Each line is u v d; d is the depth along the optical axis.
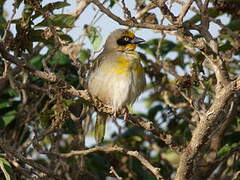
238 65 13.38
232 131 12.88
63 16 9.59
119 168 12.41
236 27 11.62
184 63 13.46
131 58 11.62
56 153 10.21
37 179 10.10
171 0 9.90
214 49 8.76
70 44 11.03
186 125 12.77
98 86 11.51
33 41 9.93
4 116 12.15
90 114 12.09
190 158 8.96
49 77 8.76
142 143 13.45
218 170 13.01
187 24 8.81
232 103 10.92
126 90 11.45
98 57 11.84
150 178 12.20
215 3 11.27
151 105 14.06
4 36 9.38
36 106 11.52
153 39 13.37
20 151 10.79
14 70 11.34
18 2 9.37
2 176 10.93
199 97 11.55
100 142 11.74
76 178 11.65
